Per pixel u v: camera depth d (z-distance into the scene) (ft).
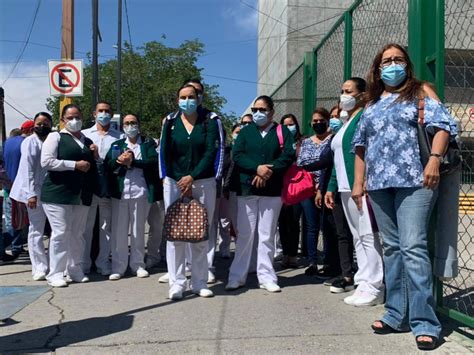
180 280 16.29
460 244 21.25
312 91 24.94
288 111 31.01
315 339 12.13
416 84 11.98
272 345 11.76
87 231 20.22
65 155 17.95
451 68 13.69
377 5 19.27
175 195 16.51
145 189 19.61
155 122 95.86
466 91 13.57
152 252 21.71
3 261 23.63
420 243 11.56
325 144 18.13
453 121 11.27
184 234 15.66
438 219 12.63
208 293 16.19
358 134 12.95
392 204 12.30
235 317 13.92
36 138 19.61
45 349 11.66
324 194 18.34
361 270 15.48
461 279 16.90
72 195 17.98
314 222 19.70
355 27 19.93
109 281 18.85
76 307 15.11
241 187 17.12
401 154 11.66
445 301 14.44
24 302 15.74
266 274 17.28
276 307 14.93
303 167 18.16
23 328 13.15
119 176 19.22
